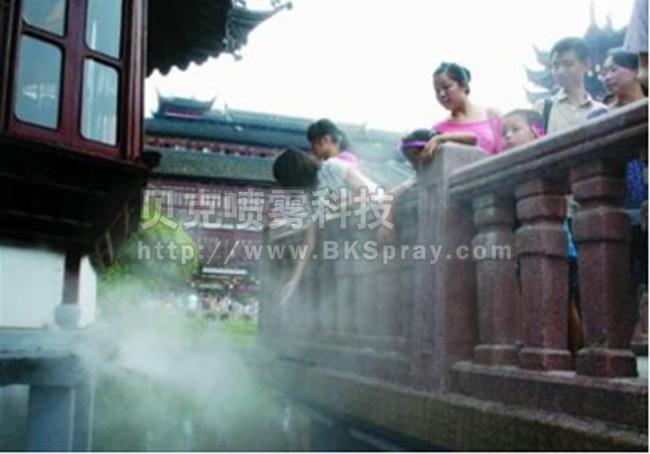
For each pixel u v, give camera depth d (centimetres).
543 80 1966
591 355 239
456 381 312
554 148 258
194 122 3891
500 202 303
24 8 325
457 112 389
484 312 305
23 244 326
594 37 1559
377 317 411
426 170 343
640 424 214
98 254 408
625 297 241
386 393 355
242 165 3791
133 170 344
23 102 322
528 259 275
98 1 360
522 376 268
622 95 324
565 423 236
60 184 326
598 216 240
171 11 635
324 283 492
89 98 350
